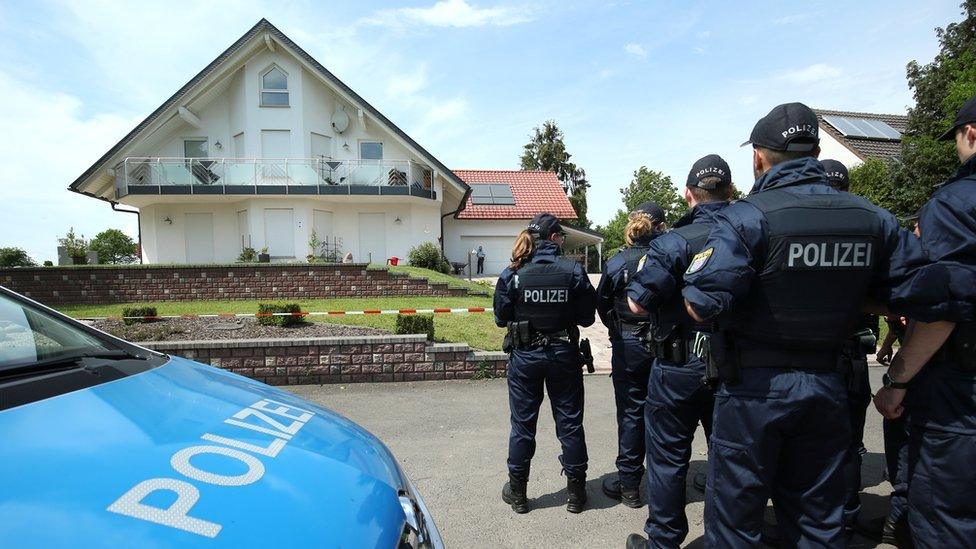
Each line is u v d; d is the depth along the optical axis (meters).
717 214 2.04
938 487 2.13
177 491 1.26
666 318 2.61
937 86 14.65
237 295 12.59
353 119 20.28
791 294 1.82
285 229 18.86
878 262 1.90
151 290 12.21
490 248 25.12
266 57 18.98
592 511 3.22
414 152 19.88
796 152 2.00
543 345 3.10
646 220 3.41
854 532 3.00
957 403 2.09
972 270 1.94
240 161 18.17
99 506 1.15
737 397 1.93
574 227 25.50
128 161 17.53
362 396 5.70
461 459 4.00
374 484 1.66
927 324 2.06
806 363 1.86
